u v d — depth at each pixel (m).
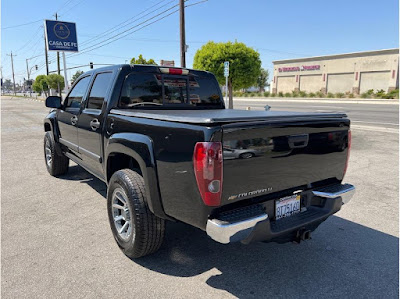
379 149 8.13
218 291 2.59
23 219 3.97
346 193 2.95
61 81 46.22
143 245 2.84
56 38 36.38
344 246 3.34
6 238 3.46
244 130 2.26
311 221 2.69
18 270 2.85
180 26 14.34
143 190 2.83
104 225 3.80
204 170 2.17
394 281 2.73
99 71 3.99
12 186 5.29
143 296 2.51
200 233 3.62
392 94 34.62
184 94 4.15
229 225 2.20
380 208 4.35
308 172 2.76
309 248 3.30
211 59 13.03
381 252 3.22
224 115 2.58
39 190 5.08
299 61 49.66
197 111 3.55
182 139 2.35
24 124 15.25
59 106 4.82
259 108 24.53
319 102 33.84
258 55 13.43
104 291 2.56
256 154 2.35
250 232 2.32
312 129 2.69
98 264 2.96
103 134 3.50
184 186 2.38
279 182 2.56
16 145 9.41
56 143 5.43
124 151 2.97
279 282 2.71
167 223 3.87
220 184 2.21
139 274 2.81
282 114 2.68
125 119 3.08
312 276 2.80
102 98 3.68
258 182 2.42
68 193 4.94
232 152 2.23
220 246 3.32
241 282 2.71
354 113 19.08
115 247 3.28
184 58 14.52
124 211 3.06
